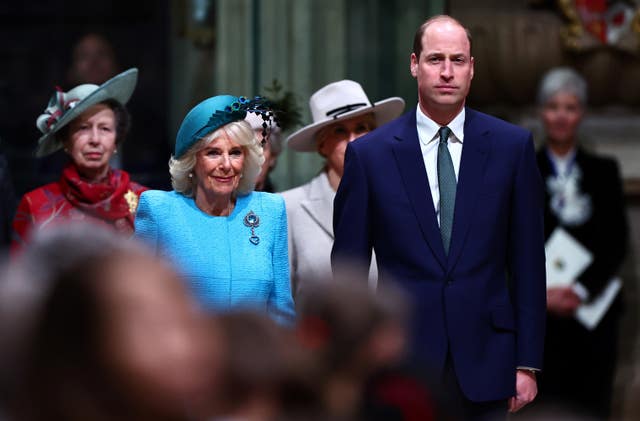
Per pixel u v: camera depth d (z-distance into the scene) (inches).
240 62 1007.6
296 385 185.6
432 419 204.1
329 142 695.7
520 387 553.3
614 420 1019.9
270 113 567.8
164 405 168.4
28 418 167.8
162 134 1120.2
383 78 997.8
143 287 168.4
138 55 1129.4
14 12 1133.7
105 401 166.2
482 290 548.4
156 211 553.3
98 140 668.7
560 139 880.9
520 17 1072.8
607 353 877.2
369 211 564.7
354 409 195.5
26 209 666.2
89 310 165.8
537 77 1070.4
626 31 1065.5
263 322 181.6
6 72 1133.1
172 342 168.7
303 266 675.4
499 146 560.1
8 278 171.6
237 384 176.1
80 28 1135.6
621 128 1080.2
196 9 1051.3
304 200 691.4
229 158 546.6
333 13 993.5
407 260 553.0
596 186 879.7
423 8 991.6
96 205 666.8
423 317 544.1
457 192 553.6
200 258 546.9
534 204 560.4
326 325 198.2
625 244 888.3
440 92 551.5
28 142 1129.4
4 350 167.6
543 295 556.7
